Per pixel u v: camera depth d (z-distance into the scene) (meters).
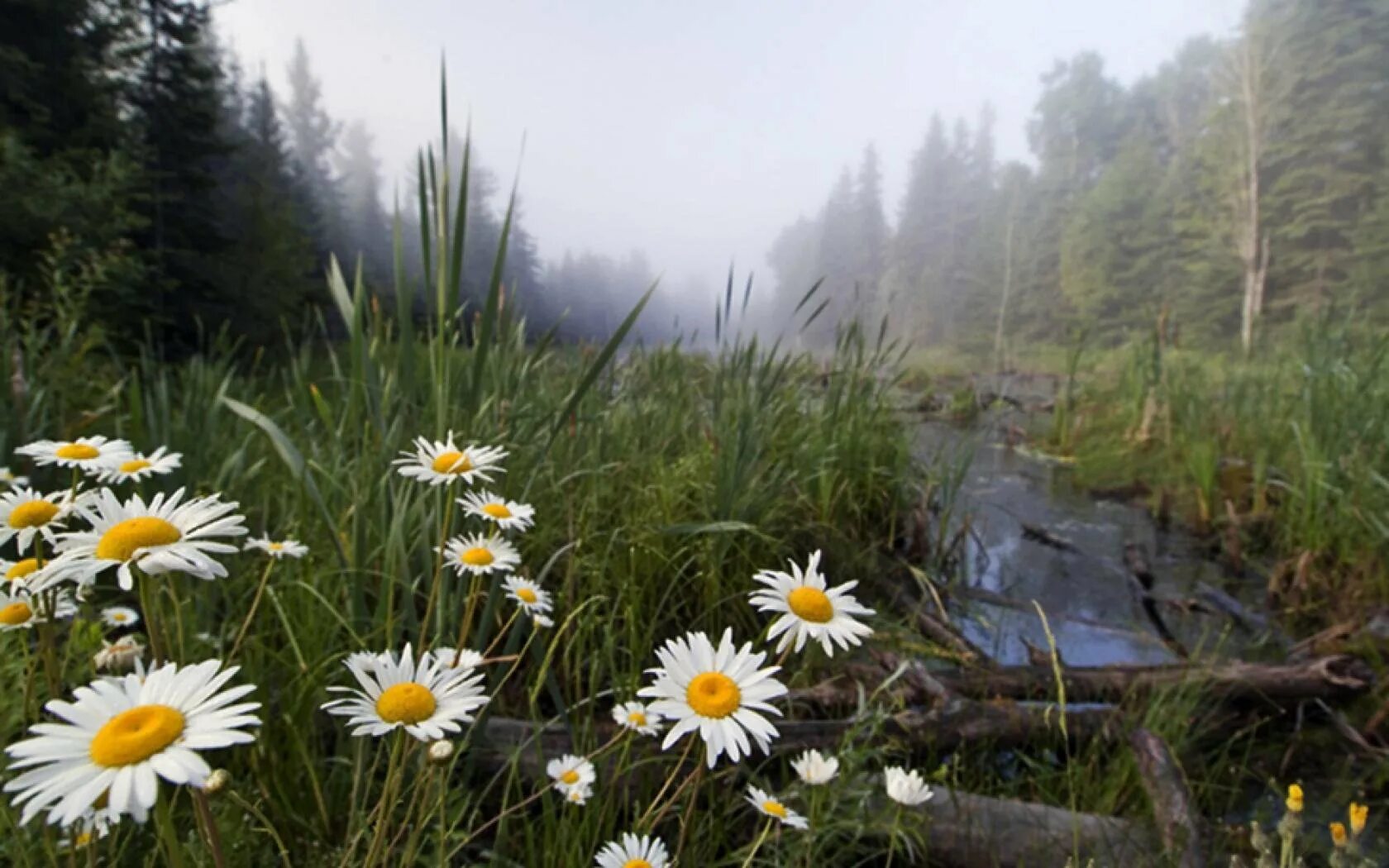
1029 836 1.53
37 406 2.34
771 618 2.36
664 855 0.99
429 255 1.81
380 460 1.83
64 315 4.02
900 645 2.35
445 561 1.38
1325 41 19.50
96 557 0.67
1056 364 19.52
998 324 31.72
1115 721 1.96
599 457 2.67
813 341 5.07
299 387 2.60
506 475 1.97
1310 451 3.60
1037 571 3.58
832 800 1.42
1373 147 19.36
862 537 3.48
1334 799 1.80
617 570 2.21
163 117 11.60
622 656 1.92
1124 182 28.12
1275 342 7.93
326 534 1.93
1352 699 2.21
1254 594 3.29
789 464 3.45
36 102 8.31
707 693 0.77
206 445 2.29
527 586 1.40
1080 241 29.30
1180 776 1.68
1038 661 2.42
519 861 1.31
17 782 0.47
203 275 11.32
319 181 32.31
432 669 0.78
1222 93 22.89
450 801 1.23
